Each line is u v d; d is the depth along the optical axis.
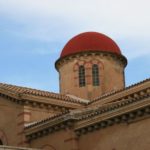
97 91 41.56
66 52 43.41
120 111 27.95
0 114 36.97
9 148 24.58
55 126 31.88
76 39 43.81
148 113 26.55
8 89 36.09
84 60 42.47
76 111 31.61
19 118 35.03
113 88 42.00
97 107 32.75
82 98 41.50
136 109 27.00
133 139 27.12
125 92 34.59
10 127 35.72
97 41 43.12
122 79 43.56
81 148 30.20
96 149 29.22
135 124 27.23
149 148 26.06
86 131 30.09
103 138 28.95
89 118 29.78
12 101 35.97
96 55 42.44
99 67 42.22
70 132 30.78
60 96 38.16
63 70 43.62
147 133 26.38
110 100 35.78
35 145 33.41
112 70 42.69
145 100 26.55
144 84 33.41
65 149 30.95
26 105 35.03
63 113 31.84
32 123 34.44
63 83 43.38
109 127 28.80
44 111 35.69
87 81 41.84
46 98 35.81
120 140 27.89
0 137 36.56
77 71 42.50
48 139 32.50
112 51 42.94
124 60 43.88
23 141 34.00
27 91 35.75
